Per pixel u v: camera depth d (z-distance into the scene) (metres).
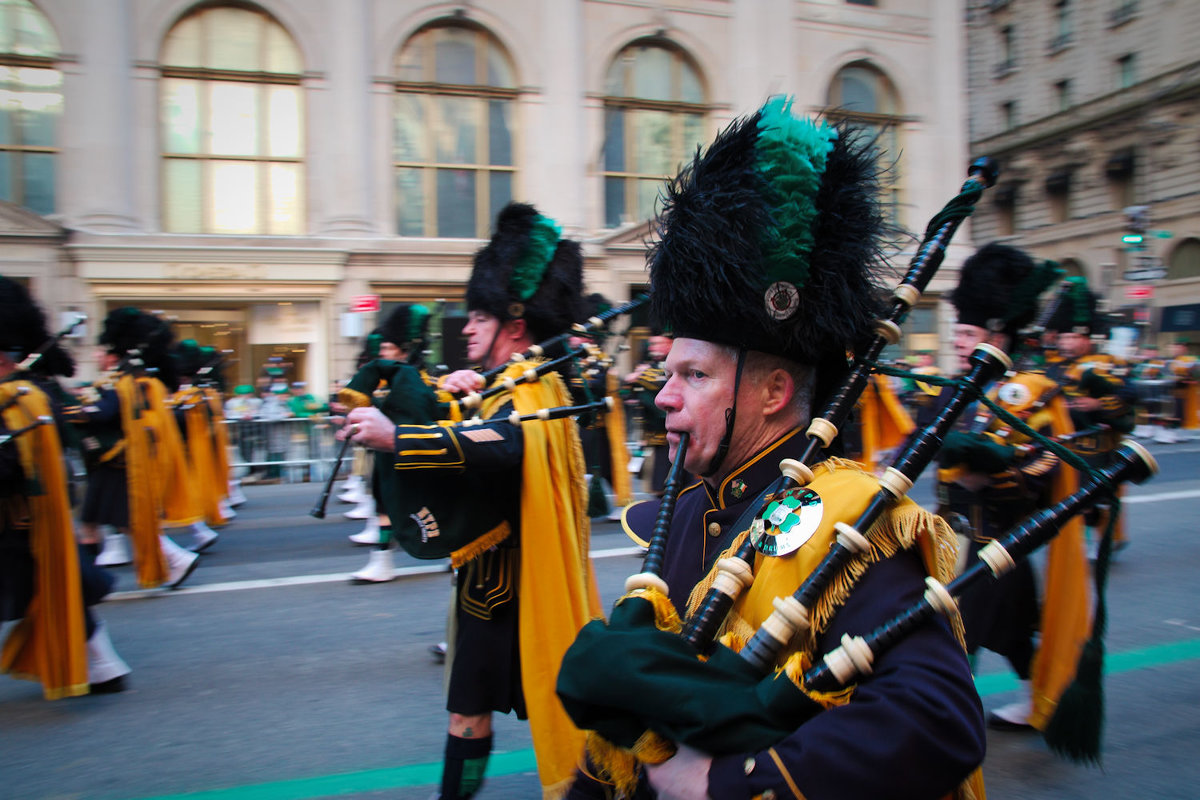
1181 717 4.00
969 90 34.00
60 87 15.37
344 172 16.47
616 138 17.95
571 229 17.30
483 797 3.36
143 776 3.53
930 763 1.10
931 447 1.31
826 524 1.28
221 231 16.25
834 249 1.41
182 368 8.62
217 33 16.16
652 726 1.19
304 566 7.14
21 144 15.27
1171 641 5.02
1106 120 28.00
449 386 3.01
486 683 2.76
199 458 8.72
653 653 1.21
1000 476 3.64
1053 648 3.68
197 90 16.12
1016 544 1.27
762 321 1.40
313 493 11.66
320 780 3.47
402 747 3.77
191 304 15.81
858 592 1.24
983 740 1.17
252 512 9.98
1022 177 31.36
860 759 1.09
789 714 1.17
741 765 1.13
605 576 6.48
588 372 7.20
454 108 17.23
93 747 3.80
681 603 1.50
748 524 1.42
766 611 1.29
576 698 1.23
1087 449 5.75
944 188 19.91
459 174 17.27
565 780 2.65
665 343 7.90
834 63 19.08
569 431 3.02
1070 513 1.29
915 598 1.23
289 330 16.28
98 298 15.23
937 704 1.12
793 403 1.49
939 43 19.84
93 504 6.94
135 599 6.14
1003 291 3.81
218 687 4.47
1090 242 28.64
